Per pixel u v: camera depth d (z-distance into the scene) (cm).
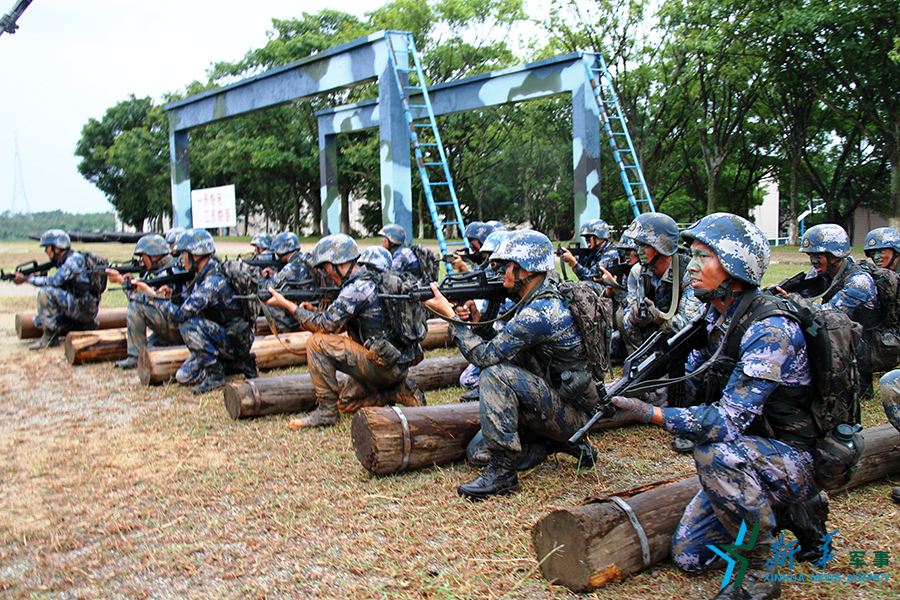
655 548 324
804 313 284
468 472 463
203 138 3797
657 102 2678
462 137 2961
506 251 411
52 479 472
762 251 287
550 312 406
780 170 3331
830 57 2175
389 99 1313
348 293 543
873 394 616
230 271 702
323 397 571
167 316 786
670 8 2259
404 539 372
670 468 473
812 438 293
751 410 280
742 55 2262
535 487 436
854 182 3519
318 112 1744
